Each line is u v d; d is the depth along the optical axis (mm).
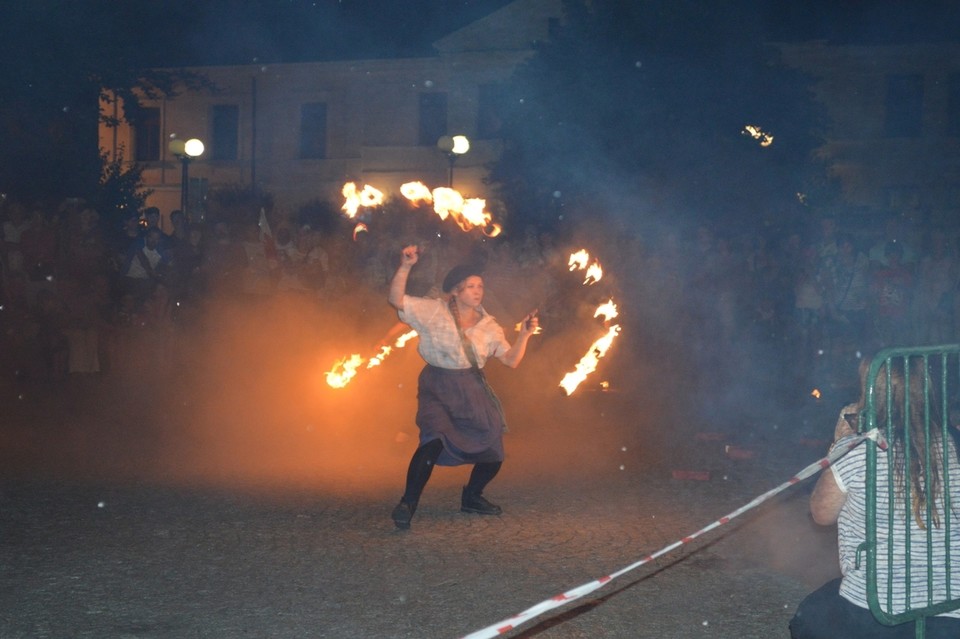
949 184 36062
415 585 5711
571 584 5754
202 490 7988
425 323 7074
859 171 36656
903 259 15891
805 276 15773
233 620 5141
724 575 5945
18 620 5102
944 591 3863
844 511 3941
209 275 16094
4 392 12977
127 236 17438
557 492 8086
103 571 5891
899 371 3865
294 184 43500
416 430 10984
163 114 44469
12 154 24109
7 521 6953
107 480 8289
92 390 13352
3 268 14461
